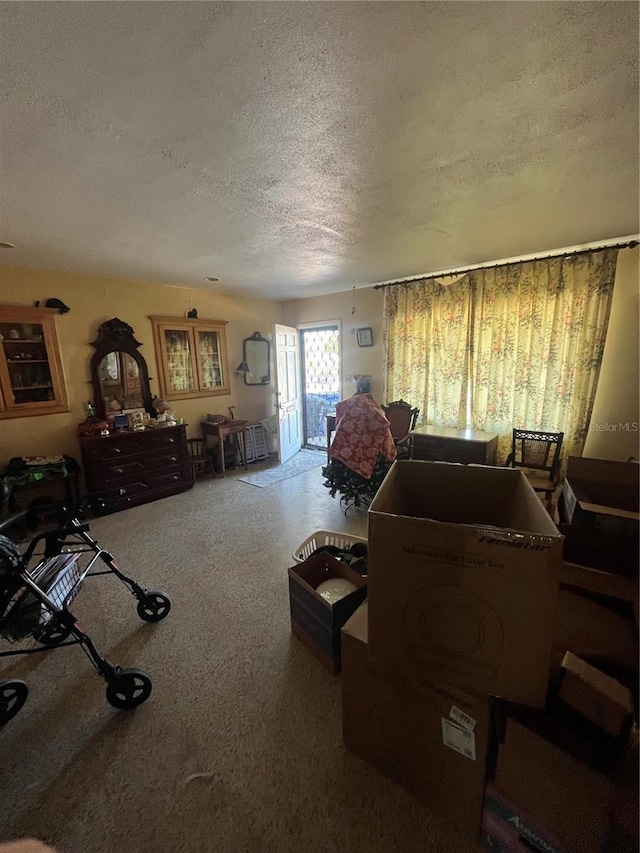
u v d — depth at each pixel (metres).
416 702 1.13
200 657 1.85
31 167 1.61
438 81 1.15
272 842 1.13
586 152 1.59
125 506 3.82
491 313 3.69
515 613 0.89
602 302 3.09
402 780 1.24
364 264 3.60
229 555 2.84
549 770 0.94
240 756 1.38
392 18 0.93
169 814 1.21
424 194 1.99
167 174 1.71
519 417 3.64
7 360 3.49
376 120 1.35
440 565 0.94
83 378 3.96
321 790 1.26
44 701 1.63
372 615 1.07
